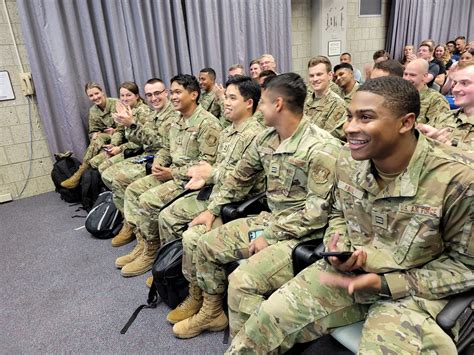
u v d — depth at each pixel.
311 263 1.25
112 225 2.56
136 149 3.00
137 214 2.15
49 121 3.39
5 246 2.56
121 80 3.59
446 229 0.94
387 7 5.77
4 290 2.04
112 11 3.39
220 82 4.20
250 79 1.89
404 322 0.92
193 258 1.60
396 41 5.78
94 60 3.42
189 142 2.17
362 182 1.06
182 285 1.72
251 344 1.12
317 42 5.11
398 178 0.98
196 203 1.95
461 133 1.78
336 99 2.82
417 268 0.98
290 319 1.09
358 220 1.11
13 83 3.29
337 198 1.21
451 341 0.86
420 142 0.97
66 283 2.07
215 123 2.15
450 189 0.90
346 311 1.09
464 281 0.90
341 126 2.56
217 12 4.00
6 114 3.32
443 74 4.30
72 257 2.36
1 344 1.64
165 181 2.33
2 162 3.38
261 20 4.35
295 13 4.92
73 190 3.29
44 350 1.59
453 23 6.34
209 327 1.59
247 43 4.37
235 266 1.50
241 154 1.79
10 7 3.15
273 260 1.31
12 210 3.24
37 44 3.20
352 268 1.02
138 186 2.33
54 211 3.17
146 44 3.61
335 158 1.29
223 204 1.71
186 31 3.87
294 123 1.42
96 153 3.30
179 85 2.10
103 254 2.38
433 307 0.92
